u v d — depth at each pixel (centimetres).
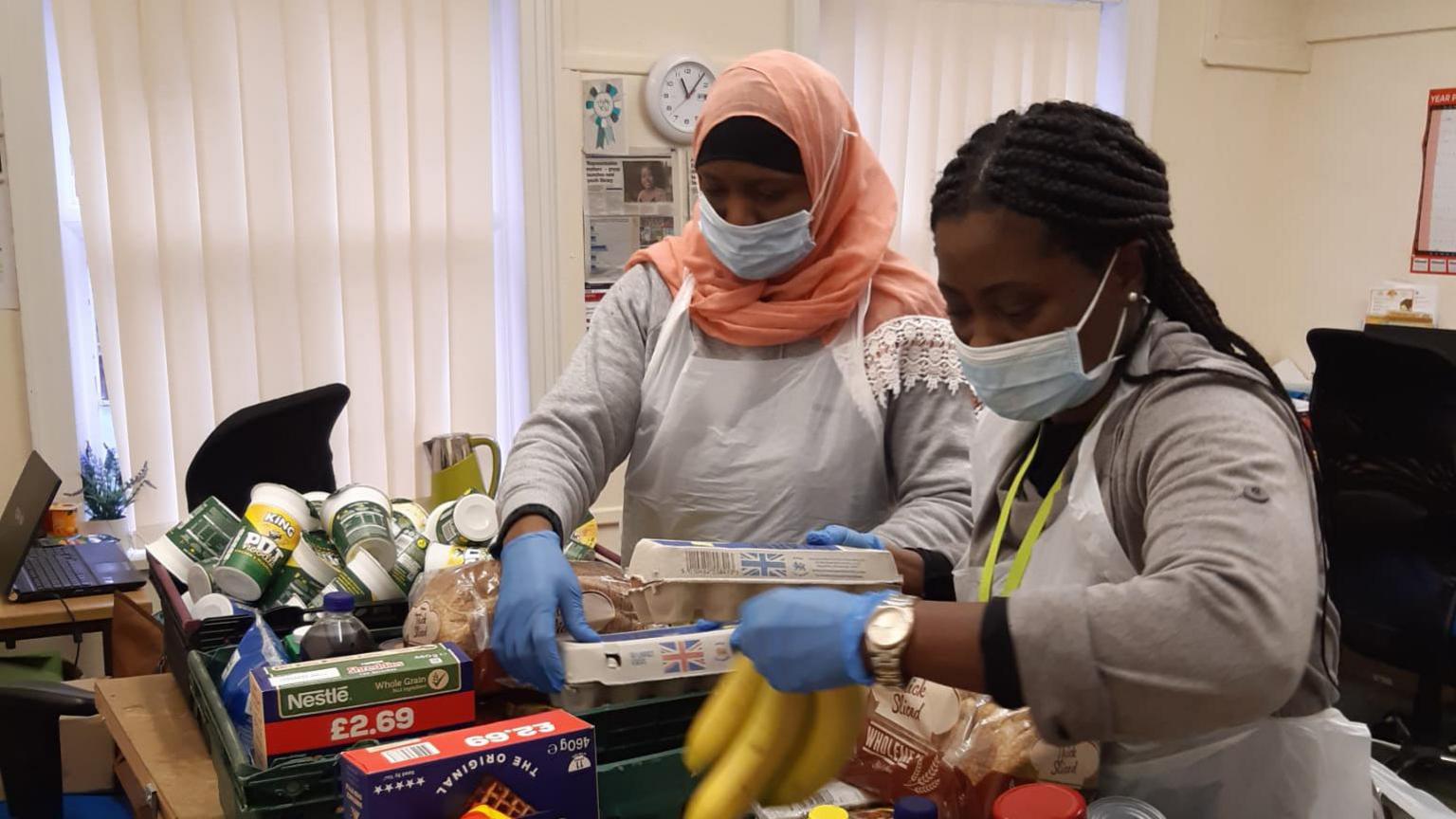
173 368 307
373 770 91
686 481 156
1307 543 78
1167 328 93
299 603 142
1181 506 80
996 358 92
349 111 318
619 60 344
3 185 289
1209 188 450
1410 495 280
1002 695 76
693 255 162
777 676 81
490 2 334
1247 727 93
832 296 151
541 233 342
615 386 158
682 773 109
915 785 98
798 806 99
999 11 395
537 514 132
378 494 153
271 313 316
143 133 297
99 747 172
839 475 152
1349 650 316
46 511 248
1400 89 426
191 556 150
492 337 344
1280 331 477
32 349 296
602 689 110
